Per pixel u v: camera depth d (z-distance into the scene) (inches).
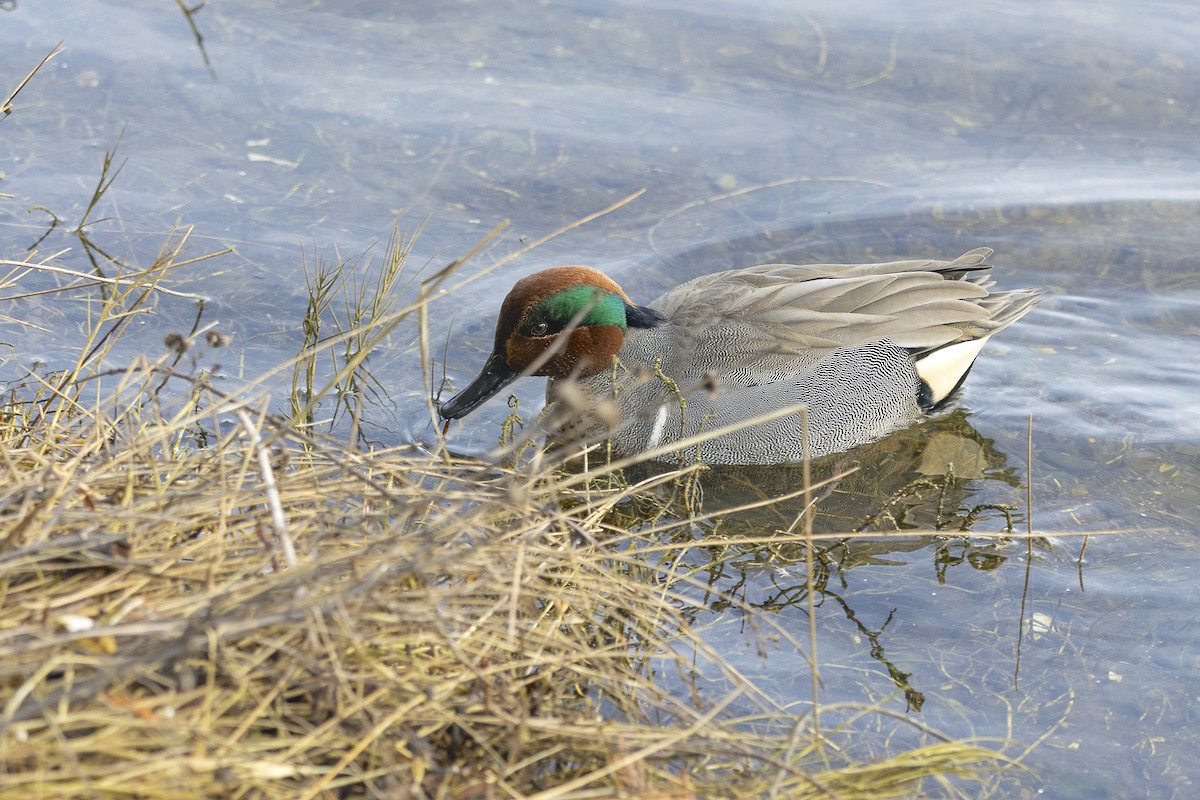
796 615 346.3
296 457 335.0
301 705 228.1
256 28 664.4
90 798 197.6
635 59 663.8
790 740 285.7
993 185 592.7
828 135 619.5
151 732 205.6
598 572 304.3
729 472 448.8
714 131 616.4
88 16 655.1
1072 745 302.0
